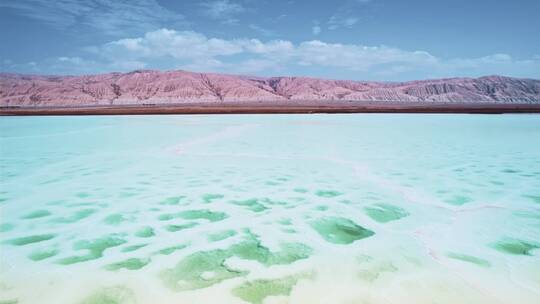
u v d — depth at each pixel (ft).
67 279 7.32
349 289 6.84
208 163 20.06
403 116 66.13
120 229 10.24
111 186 15.12
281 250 8.74
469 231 9.93
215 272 7.61
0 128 41.63
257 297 6.58
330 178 16.47
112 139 30.86
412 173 17.53
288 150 24.61
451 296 6.56
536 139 29.96
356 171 17.95
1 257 8.39
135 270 7.72
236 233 9.88
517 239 9.31
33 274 7.54
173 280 7.27
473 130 38.24
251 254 8.50
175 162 20.42
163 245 9.07
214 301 6.46
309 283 7.11
